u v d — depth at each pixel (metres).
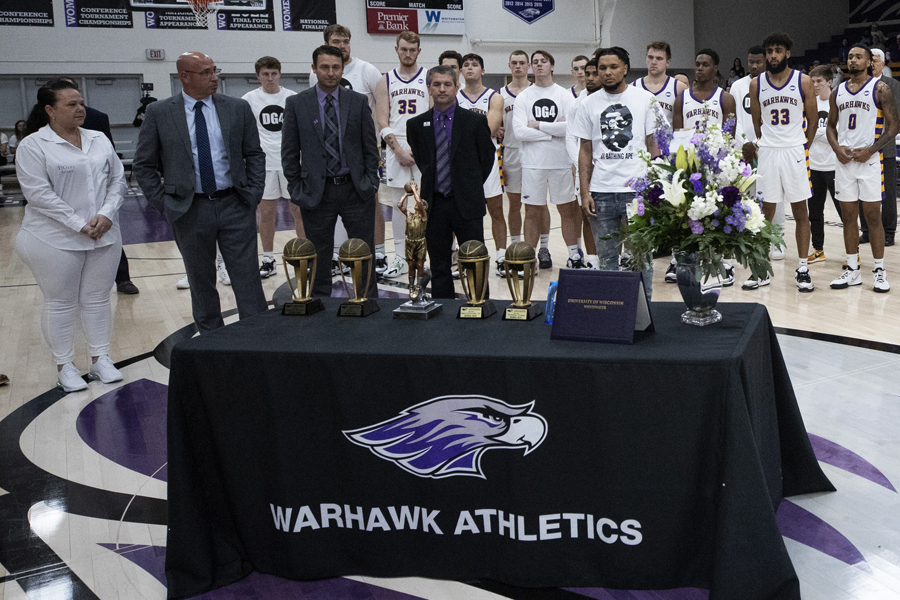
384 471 2.24
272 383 2.22
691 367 1.96
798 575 2.19
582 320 2.18
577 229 6.24
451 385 2.12
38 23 13.94
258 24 14.97
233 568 2.38
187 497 2.29
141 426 3.57
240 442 2.30
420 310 2.51
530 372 2.06
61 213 3.81
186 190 3.70
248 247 3.89
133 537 2.60
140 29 14.47
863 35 17.80
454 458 2.18
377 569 2.32
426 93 5.98
